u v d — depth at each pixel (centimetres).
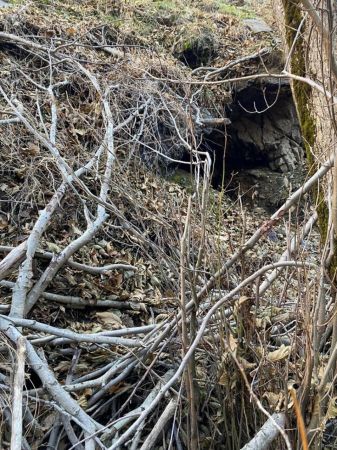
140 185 480
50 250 348
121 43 675
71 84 535
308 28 256
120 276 357
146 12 784
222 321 211
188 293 256
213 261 233
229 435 216
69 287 331
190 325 216
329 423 220
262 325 219
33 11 628
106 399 244
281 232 441
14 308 250
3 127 431
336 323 183
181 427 221
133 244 392
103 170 444
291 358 199
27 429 210
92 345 268
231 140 779
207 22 806
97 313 318
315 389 183
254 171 781
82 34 618
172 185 548
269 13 902
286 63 247
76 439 206
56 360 264
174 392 212
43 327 239
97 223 312
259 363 198
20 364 183
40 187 398
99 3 748
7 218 378
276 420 181
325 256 200
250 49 766
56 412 222
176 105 505
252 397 177
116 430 209
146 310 336
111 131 399
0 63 520
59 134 452
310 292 197
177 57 754
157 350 248
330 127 213
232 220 449
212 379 226
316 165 247
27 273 262
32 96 494
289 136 793
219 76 726
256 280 225
